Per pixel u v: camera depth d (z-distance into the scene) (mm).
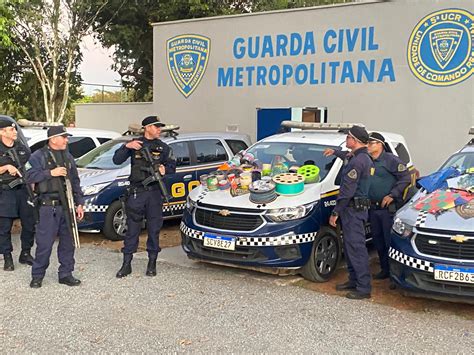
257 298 5719
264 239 6016
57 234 6047
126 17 22453
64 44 22938
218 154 9695
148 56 23531
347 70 12031
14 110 26109
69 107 25578
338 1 24891
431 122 11039
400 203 6391
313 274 6312
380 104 11641
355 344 4566
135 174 6336
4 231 6578
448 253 5098
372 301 5730
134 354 4320
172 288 6000
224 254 6273
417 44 11086
